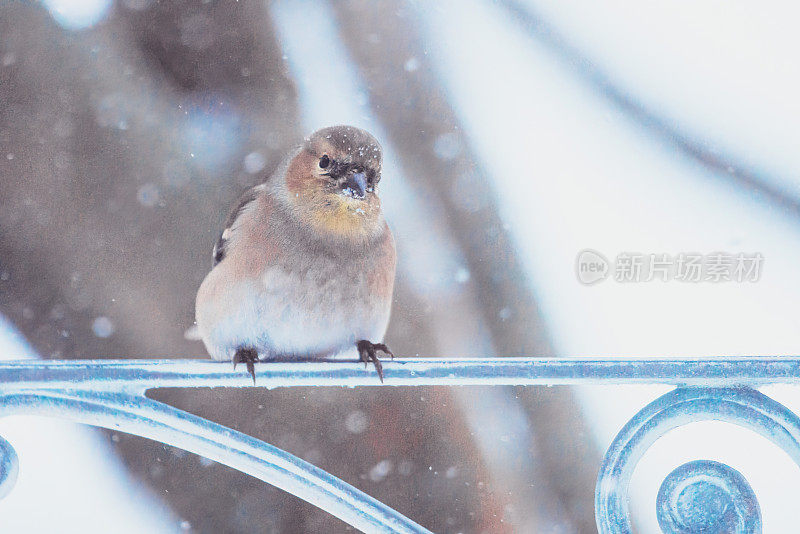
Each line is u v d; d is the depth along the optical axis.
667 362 4.27
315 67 11.23
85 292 10.09
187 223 10.28
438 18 13.02
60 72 10.31
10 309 9.88
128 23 10.49
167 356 10.11
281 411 10.06
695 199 15.27
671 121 16.08
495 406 10.45
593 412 10.69
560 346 12.17
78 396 4.36
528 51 15.54
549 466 10.25
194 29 10.59
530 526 9.90
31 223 10.13
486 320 11.04
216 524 10.03
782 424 4.18
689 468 4.21
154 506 10.02
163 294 10.17
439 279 10.91
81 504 9.84
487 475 10.07
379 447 10.02
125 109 10.33
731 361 4.25
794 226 15.20
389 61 11.77
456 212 11.50
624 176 14.98
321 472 4.25
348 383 4.50
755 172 15.84
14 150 10.19
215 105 10.55
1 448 4.34
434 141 11.69
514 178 14.16
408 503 9.89
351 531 9.98
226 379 4.48
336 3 11.54
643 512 10.72
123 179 10.29
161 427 4.37
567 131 15.13
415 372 4.50
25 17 10.28
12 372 4.35
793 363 4.22
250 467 4.33
